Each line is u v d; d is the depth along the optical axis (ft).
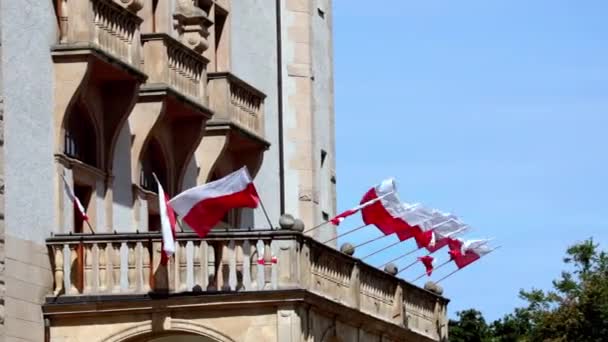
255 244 157.58
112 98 166.71
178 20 182.39
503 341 286.87
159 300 155.84
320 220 209.15
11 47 154.10
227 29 192.85
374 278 174.81
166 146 177.99
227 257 157.38
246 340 155.94
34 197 155.74
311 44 207.51
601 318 244.63
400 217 178.91
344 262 168.14
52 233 157.58
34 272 155.02
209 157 184.65
